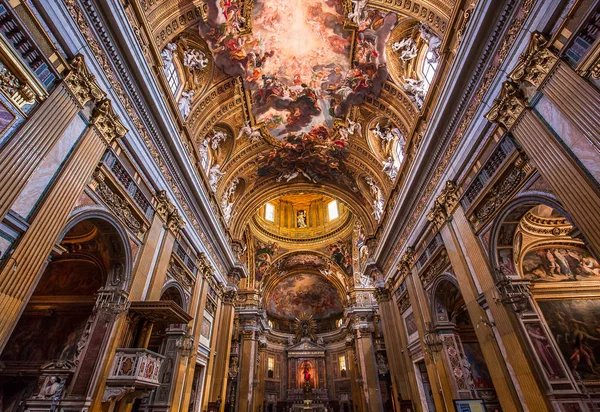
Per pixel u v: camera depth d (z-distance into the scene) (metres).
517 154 6.37
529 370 6.25
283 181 19.31
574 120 4.80
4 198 4.09
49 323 7.82
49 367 6.23
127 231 7.61
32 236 4.57
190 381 10.98
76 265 8.52
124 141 7.38
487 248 7.62
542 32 5.47
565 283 7.91
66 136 5.40
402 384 14.14
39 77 4.84
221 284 16.14
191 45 10.42
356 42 11.40
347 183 18.48
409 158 12.03
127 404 7.26
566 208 5.04
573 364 6.71
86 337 6.61
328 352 33.44
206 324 13.88
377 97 12.61
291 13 11.22
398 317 14.95
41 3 4.88
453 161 8.98
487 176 7.53
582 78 4.71
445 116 8.89
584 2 4.68
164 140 9.28
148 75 7.62
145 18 7.66
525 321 6.75
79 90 5.65
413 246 12.55
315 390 30.72
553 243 8.05
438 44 9.14
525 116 5.90
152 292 8.32
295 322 35.34
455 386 9.69
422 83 10.62
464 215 8.51
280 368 32.25
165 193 9.41
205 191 13.12
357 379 25.05
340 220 27.28
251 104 13.80
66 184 5.27
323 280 33.16
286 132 15.89
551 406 5.85
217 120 13.09
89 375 6.12
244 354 24.02
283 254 27.97
